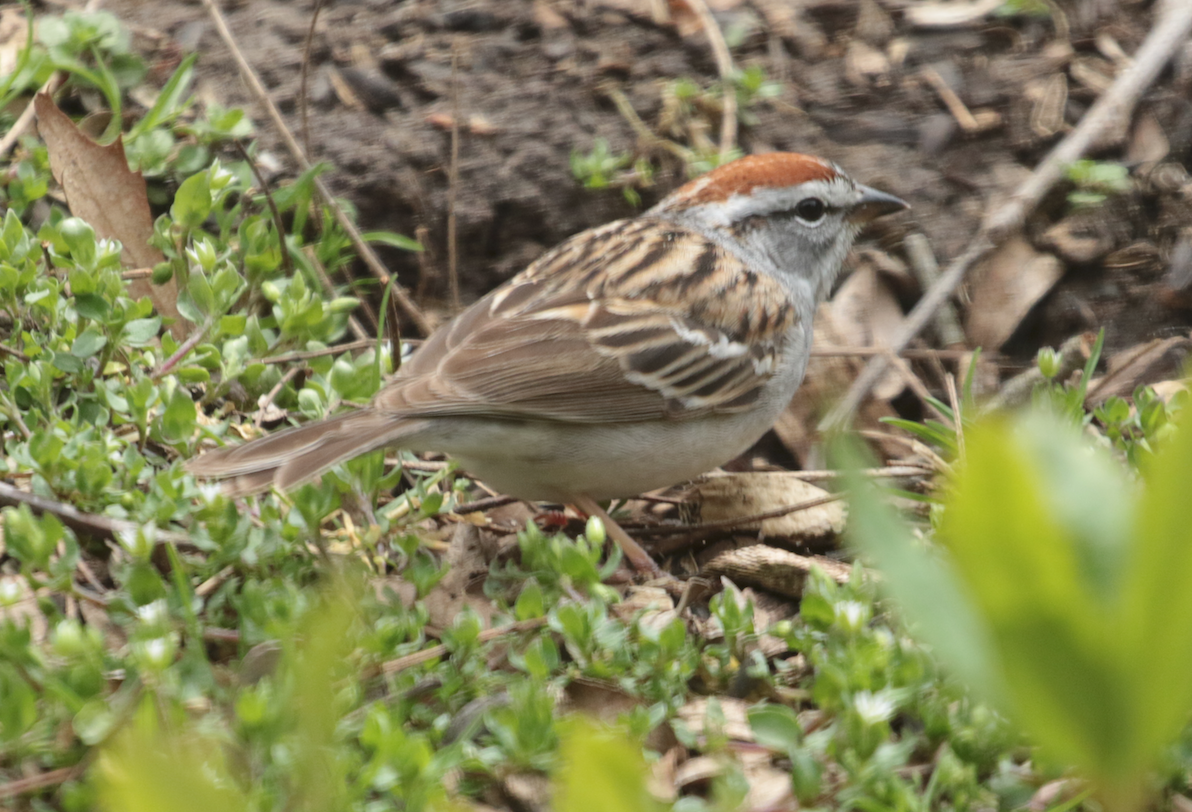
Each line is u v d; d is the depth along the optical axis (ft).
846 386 32.45
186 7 36.91
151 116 32.07
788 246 28.02
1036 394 25.77
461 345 23.62
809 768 16.57
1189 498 6.93
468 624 18.99
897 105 37.35
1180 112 36.81
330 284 31.89
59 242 26.37
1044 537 7.17
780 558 23.41
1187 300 34.30
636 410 24.25
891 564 7.73
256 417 26.58
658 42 38.04
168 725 16.29
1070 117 37.09
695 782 18.28
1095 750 7.57
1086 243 34.88
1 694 16.38
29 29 31.17
